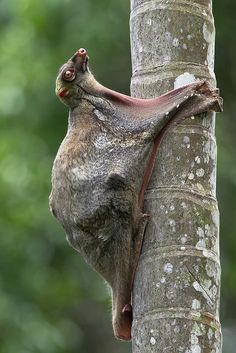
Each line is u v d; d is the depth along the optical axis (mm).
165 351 9906
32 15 25703
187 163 10352
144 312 10086
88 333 29547
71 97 10648
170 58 10750
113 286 10445
